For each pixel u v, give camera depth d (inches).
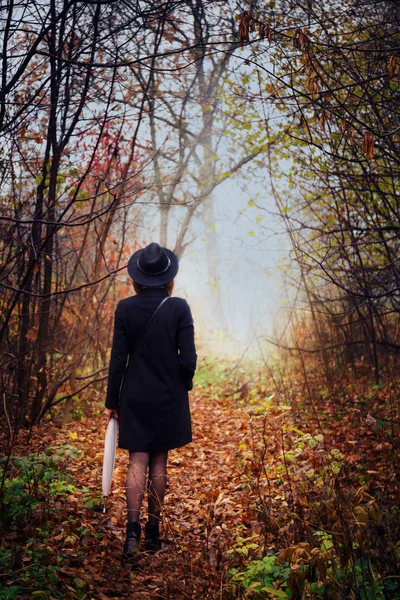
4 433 230.4
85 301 289.7
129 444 147.6
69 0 179.6
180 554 132.6
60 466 191.8
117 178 267.3
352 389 314.7
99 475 203.5
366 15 195.0
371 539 122.0
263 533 140.8
